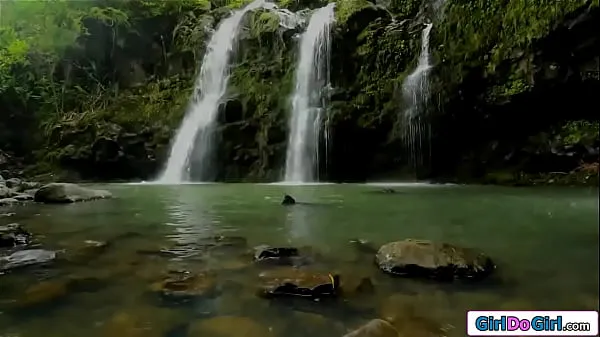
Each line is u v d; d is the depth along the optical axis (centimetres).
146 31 2722
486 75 1691
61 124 2383
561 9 1504
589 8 1455
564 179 1544
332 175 1883
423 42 1919
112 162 2139
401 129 1838
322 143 1884
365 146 1877
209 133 2116
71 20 2745
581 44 1522
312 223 702
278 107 2067
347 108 1888
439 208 902
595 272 414
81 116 2428
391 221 723
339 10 2125
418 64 1912
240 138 2067
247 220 732
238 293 346
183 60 2608
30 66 2684
